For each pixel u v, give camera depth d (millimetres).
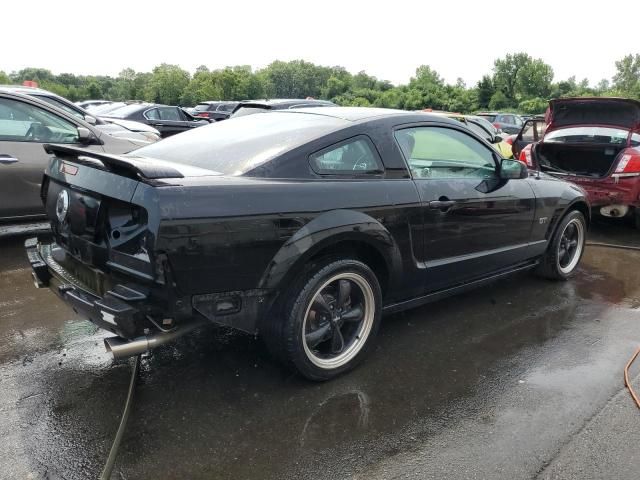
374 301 3293
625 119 7047
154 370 3225
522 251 4473
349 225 2988
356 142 3256
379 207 3189
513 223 4270
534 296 4711
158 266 2438
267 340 2994
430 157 3668
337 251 3133
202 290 2559
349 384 3141
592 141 7051
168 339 2623
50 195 3229
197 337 3662
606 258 6020
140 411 2801
